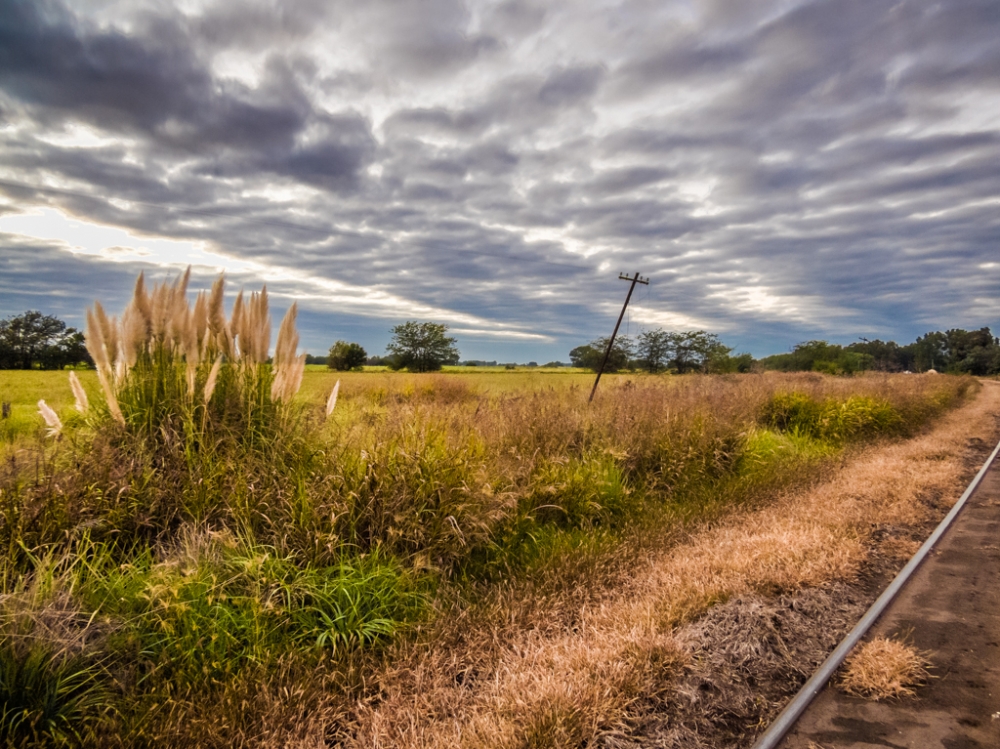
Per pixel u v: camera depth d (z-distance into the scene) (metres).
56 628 2.68
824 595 4.01
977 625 3.70
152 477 3.98
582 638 3.28
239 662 2.98
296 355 5.28
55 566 2.99
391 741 2.46
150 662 2.85
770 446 9.20
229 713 2.55
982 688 2.97
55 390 13.81
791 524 5.45
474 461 5.03
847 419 11.70
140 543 3.69
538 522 5.31
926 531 5.73
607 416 7.56
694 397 9.33
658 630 3.34
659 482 6.70
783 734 2.56
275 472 4.29
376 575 3.62
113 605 3.04
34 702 2.48
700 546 4.86
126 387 4.67
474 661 3.11
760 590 3.97
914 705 2.81
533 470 5.71
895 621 3.74
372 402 7.74
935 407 17.08
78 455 4.11
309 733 2.51
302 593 3.38
